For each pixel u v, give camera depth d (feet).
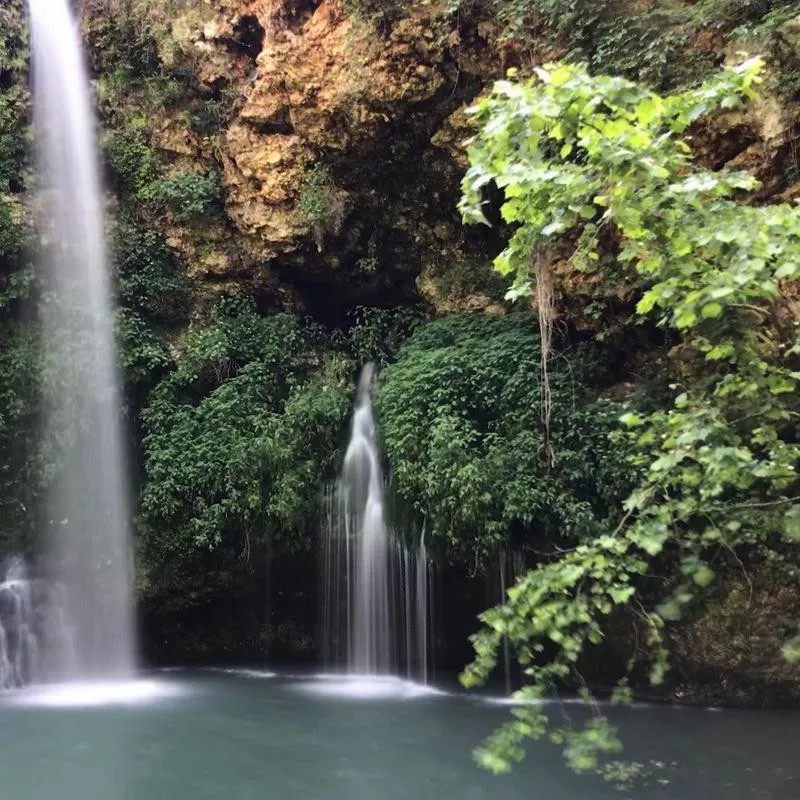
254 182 46.01
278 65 43.47
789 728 28.45
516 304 42.57
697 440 15.08
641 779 23.45
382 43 40.63
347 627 39.88
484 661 13.69
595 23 35.06
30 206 45.62
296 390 44.09
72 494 42.65
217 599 42.06
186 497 41.01
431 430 36.52
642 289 33.47
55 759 26.27
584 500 33.40
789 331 22.79
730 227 12.80
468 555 35.12
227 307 47.47
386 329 47.26
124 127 48.60
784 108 29.91
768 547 30.27
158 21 47.88
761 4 31.96
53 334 44.06
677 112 14.23
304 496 40.47
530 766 24.68
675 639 31.89
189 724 30.50
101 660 41.14
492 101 13.78
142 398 45.01
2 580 40.93
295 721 30.78
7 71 46.44
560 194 13.97
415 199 45.91
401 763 25.53
